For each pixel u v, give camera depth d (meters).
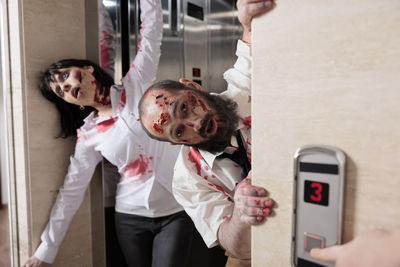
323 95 0.44
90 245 1.94
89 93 1.63
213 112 1.05
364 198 0.40
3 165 3.47
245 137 1.07
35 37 1.64
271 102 0.50
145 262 1.73
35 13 1.63
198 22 2.33
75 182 1.73
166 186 1.61
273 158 0.50
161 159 1.59
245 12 0.51
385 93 0.38
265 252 0.53
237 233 0.76
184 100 1.06
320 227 0.44
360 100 0.40
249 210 0.53
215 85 2.48
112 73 2.02
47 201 1.75
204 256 2.07
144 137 1.57
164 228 1.63
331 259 0.38
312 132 0.45
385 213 0.39
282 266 0.51
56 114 1.75
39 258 1.67
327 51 0.43
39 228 1.72
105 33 1.96
